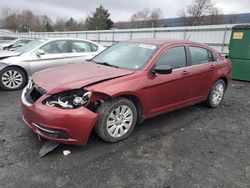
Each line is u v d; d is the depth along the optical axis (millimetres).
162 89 4402
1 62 7059
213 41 15156
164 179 3148
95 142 3953
